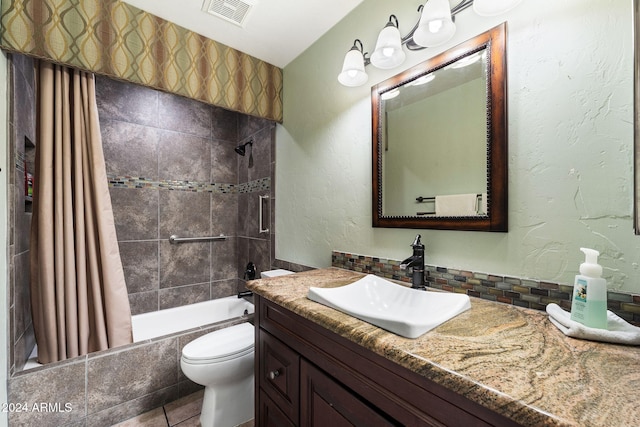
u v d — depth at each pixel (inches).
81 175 60.6
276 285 45.8
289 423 38.0
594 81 30.3
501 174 37.0
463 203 41.5
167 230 95.0
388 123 52.2
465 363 20.9
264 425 44.0
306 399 34.9
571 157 31.7
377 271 53.8
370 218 55.7
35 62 55.4
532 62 34.8
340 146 62.6
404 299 40.3
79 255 59.9
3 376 46.1
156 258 92.8
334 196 64.0
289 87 79.0
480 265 39.7
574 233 31.5
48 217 56.1
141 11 58.3
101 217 62.5
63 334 57.4
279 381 40.3
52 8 49.2
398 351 23.2
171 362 66.8
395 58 46.6
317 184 68.8
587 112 30.7
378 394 26.0
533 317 31.1
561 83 32.5
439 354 22.3
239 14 60.3
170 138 95.8
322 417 32.3
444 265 44.0
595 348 23.4
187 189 99.3
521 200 35.6
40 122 55.8
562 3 32.5
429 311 36.2
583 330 24.9
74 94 59.9
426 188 46.3
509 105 36.7
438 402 21.2
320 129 68.0
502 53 37.0
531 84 34.8
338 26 63.2
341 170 62.3
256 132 97.3
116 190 85.7
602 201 29.7
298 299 38.0
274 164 85.5
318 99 68.7
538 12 34.3
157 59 60.1
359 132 58.1
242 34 67.0
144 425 59.0
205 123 103.5
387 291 42.8
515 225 36.1
